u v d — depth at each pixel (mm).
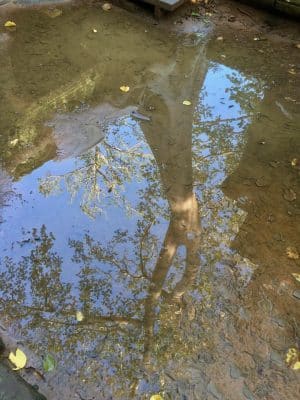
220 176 1685
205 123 1895
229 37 2375
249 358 1216
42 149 1748
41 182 1634
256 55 2266
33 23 2373
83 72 2100
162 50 2266
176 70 2152
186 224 1529
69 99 1956
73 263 1414
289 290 1360
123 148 1779
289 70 2182
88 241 1471
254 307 1319
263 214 1562
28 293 1343
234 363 1205
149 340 1246
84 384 1156
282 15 2496
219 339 1250
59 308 1312
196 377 1177
